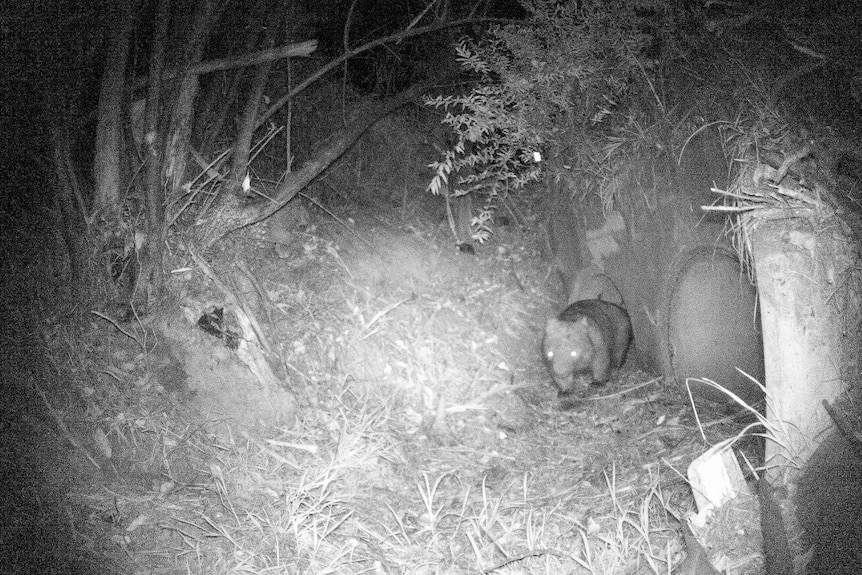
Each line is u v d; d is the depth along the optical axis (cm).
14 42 273
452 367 346
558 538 244
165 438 258
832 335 231
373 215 409
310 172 316
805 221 239
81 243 276
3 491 223
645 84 336
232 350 281
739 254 267
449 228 423
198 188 299
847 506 210
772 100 265
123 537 226
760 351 295
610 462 289
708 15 308
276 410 281
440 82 380
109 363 266
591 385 357
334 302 336
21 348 255
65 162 279
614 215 364
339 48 417
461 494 270
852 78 265
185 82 287
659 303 340
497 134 383
